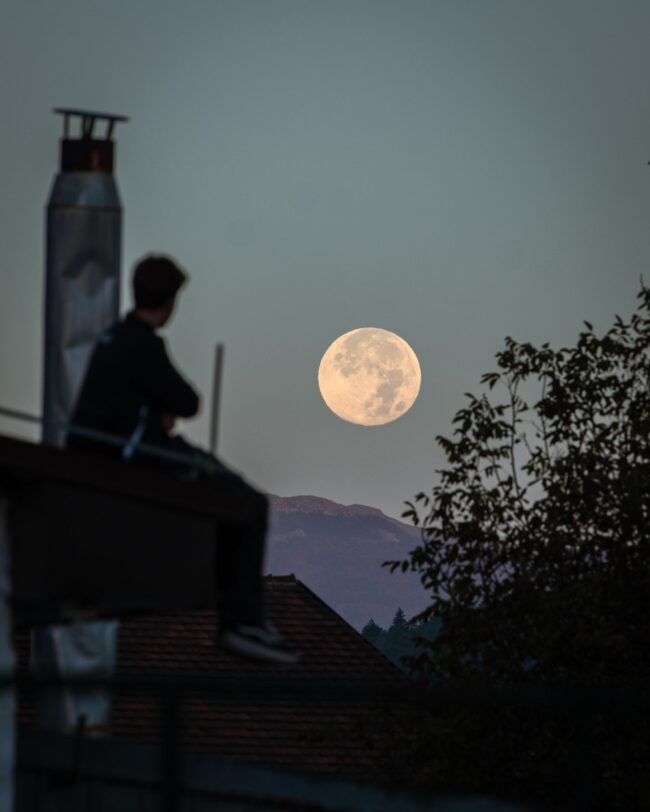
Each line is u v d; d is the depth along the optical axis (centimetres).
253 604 2458
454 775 4812
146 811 2511
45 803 2650
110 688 2280
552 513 5025
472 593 4994
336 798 2741
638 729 4472
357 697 2420
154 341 2417
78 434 2400
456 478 5159
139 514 2311
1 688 2253
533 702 2675
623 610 4991
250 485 2477
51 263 3272
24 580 2220
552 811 2936
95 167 3294
